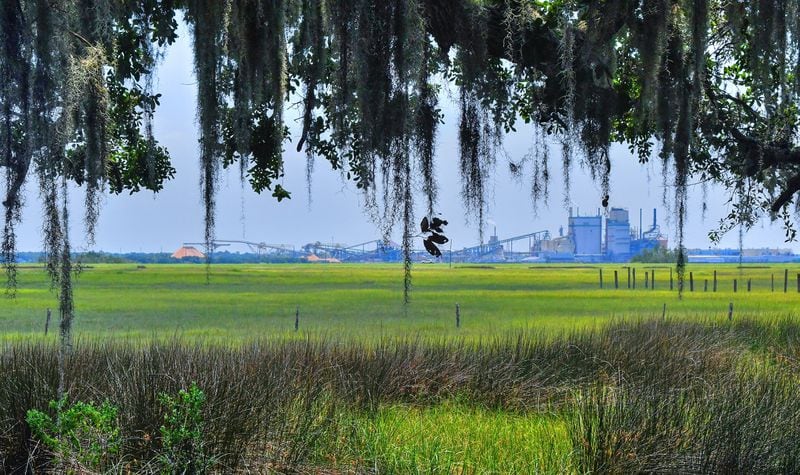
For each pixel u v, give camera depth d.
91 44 14.76
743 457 22.02
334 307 143.12
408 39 16.45
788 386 28.89
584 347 39.97
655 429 23.11
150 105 18.66
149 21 21.36
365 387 32.16
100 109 14.75
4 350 28.31
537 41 20.20
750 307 121.88
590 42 19.36
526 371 36.72
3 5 14.18
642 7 19.78
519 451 24.78
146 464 19.33
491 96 19.39
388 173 16.77
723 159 30.19
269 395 24.47
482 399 33.50
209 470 20.00
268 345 36.56
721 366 37.28
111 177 24.91
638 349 40.06
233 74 18.41
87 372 26.12
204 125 16.88
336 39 16.70
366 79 16.50
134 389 22.69
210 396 22.39
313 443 22.62
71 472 17.91
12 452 20.20
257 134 22.00
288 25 19.09
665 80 20.70
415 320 102.12
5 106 14.29
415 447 24.05
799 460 22.25
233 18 17.19
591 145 19.92
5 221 14.93
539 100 20.53
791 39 21.39
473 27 18.42
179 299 177.12
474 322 96.12
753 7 21.34
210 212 16.89
